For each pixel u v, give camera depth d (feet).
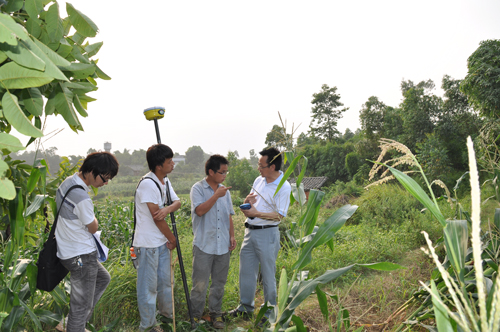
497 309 1.87
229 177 80.48
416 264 15.89
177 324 10.09
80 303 8.13
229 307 11.97
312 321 10.21
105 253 8.81
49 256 7.80
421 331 8.71
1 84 3.77
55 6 4.52
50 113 5.13
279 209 10.37
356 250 17.67
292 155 7.74
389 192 35.24
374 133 87.86
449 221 4.60
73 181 8.04
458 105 65.05
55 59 4.15
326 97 172.55
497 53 43.60
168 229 9.49
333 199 52.65
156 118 10.56
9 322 7.05
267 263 10.51
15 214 7.10
